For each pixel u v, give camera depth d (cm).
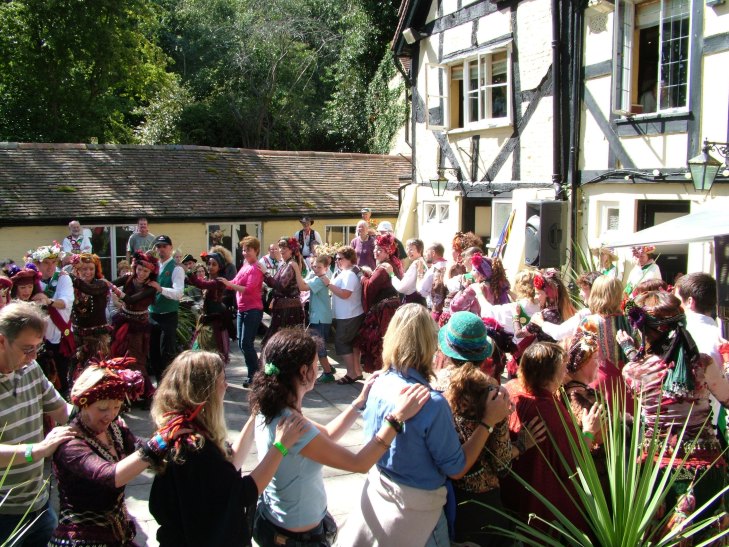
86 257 604
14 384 310
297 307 738
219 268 729
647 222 888
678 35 820
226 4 2927
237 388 742
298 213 1481
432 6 1329
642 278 762
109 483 248
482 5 1176
